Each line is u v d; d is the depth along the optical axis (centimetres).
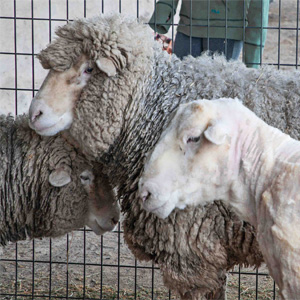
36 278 615
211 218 407
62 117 435
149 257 446
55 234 498
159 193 295
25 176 478
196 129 293
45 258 674
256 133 300
